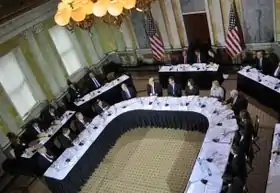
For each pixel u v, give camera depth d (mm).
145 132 11312
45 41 13219
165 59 15016
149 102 11156
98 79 14188
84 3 7371
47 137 11289
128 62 16109
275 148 7684
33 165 10836
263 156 8992
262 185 8188
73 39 14492
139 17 14336
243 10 12195
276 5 11484
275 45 12406
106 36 15664
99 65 15805
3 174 11523
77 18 7332
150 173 9648
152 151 10438
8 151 11789
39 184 10664
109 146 10969
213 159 8055
